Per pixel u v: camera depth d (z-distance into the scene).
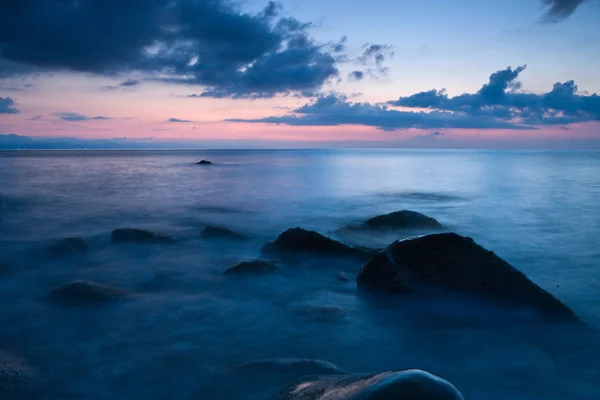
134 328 5.19
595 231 11.70
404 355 4.54
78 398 3.68
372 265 6.35
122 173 35.69
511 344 4.71
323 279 7.18
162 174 34.69
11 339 4.85
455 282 5.71
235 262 8.34
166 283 7.03
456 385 3.93
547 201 18.02
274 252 8.67
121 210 15.35
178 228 12.05
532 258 8.91
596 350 4.59
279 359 4.15
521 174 36.38
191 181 27.86
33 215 14.23
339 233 11.02
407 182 27.70
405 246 6.23
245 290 6.64
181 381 3.96
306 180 29.25
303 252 8.46
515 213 14.93
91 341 4.82
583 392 3.80
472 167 49.94
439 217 14.12
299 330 5.17
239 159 82.56
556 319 5.17
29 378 3.87
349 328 5.23
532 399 3.70
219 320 5.47
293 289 6.70
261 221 13.35
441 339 4.92
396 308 5.75
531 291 5.42
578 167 49.69
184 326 5.26
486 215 14.52
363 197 19.52
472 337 4.90
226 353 4.56
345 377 3.08
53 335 4.97
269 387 3.79
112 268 7.91
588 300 6.33
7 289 6.67
